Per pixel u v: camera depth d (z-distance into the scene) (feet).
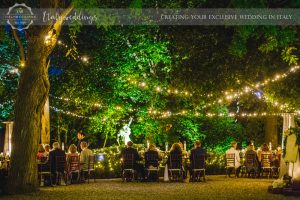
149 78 94.58
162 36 92.89
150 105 94.68
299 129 53.36
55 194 53.21
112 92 94.32
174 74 87.71
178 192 55.06
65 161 66.03
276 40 45.83
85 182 69.92
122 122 99.04
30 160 55.06
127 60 92.99
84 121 102.53
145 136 96.78
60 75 96.58
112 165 79.00
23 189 54.39
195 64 82.69
